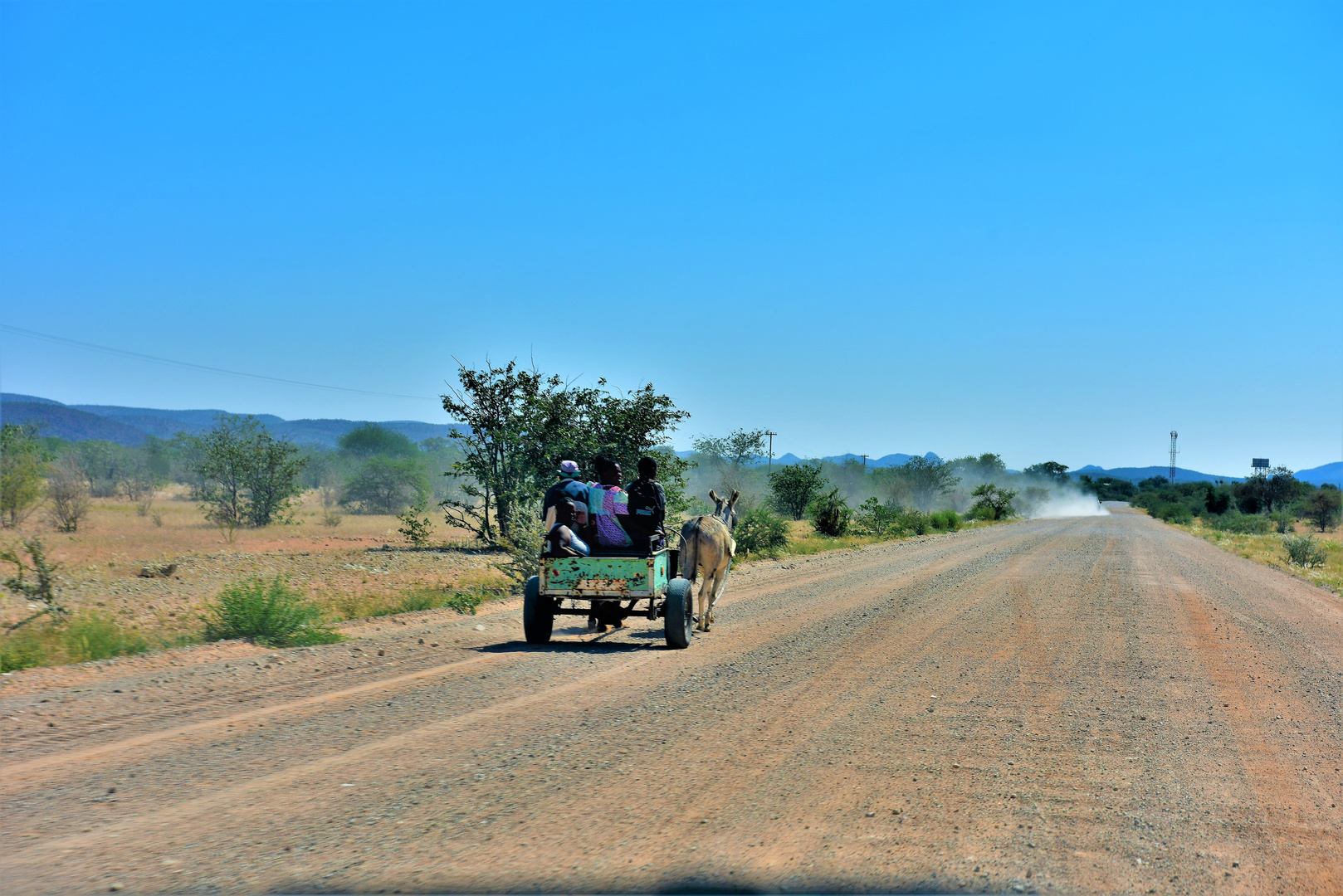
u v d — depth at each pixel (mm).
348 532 37000
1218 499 87438
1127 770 5875
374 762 5773
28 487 32281
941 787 5418
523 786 5316
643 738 6469
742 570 21969
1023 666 9648
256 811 4824
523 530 17016
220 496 40969
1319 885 4070
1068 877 4098
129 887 3828
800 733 6691
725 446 84562
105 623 10664
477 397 25391
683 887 3900
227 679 8336
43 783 5273
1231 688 8742
